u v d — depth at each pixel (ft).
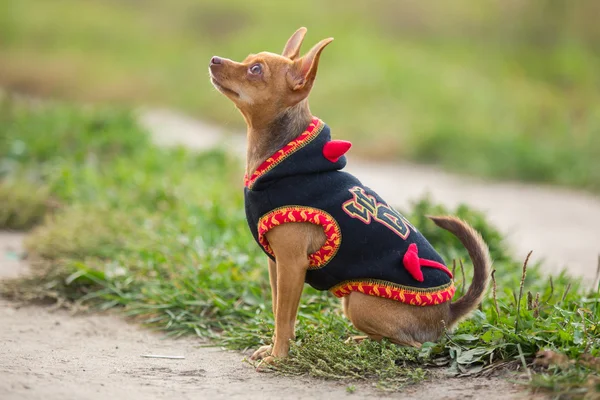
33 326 19.21
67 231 25.40
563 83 78.48
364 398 14.19
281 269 15.80
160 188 31.01
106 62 85.97
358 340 17.20
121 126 41.16
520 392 14.06
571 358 14.85
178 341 18.69
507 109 66.85
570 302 18.40
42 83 75.25
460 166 53.62
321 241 15.79
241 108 16.40
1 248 26.40
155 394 14.12
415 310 16.08
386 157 57.26
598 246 32.48
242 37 91.04
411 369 15.61
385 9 97.76
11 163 34.60
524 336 15.57
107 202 29.58
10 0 102.53
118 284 21.70
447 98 67.67
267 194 15.72
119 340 18.53
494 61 83.20
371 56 77.92
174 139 51.42
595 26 90.27
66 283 21.77
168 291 20.77
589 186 48.85
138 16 103.35
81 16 100.53
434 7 96.99
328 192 15.75
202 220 27.09
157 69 84.79
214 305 20.18
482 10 94.84
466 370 15.40
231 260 22.50
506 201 43.34
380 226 15.88
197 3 101.71
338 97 68.54
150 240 24.84
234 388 14.71
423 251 16.39
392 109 66.13
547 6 90.63
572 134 58.59
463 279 18.76
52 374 14.87
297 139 16.03
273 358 15.97
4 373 14.44
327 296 20.47
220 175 37.37
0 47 88.43
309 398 14.15
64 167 32.27
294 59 17.21
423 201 26.99
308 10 99.50
